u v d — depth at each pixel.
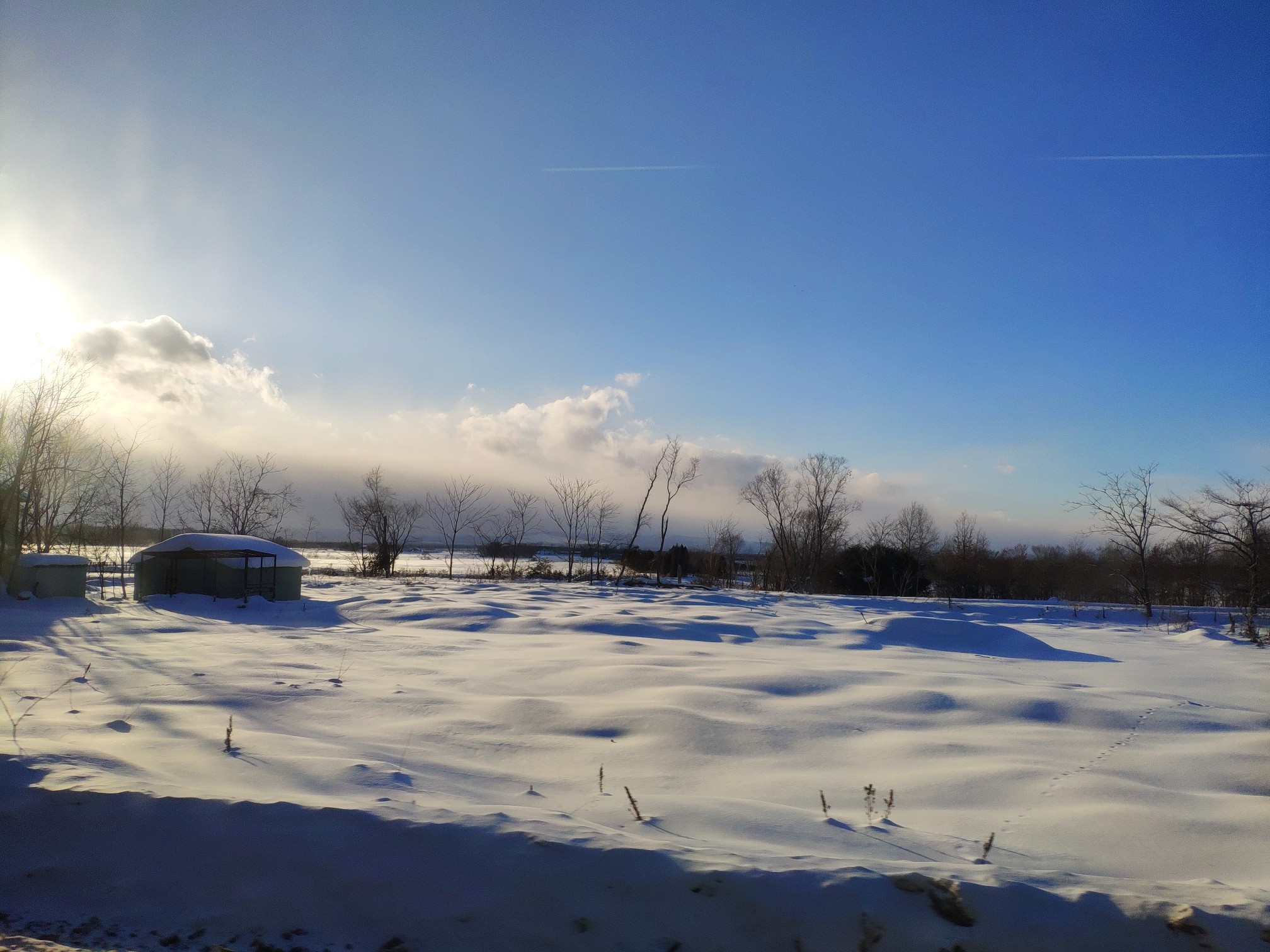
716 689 10.29
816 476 45.66
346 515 42.75
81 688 9.12
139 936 4.00
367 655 13.12
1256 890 4.29
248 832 4.48
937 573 48.25
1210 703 11.31
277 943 3.96
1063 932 3.82
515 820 4.64
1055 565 48.41
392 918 4.06
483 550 44.81
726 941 3.89
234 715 8.17
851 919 3.90
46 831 4.56
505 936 3.96
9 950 3.79
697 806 5.56
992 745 7.92
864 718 9.05
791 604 25.70
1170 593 36.84
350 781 5.68
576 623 17.88
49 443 25.16
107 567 34.97
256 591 22.59
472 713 8.67
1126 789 6.42
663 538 40.09
